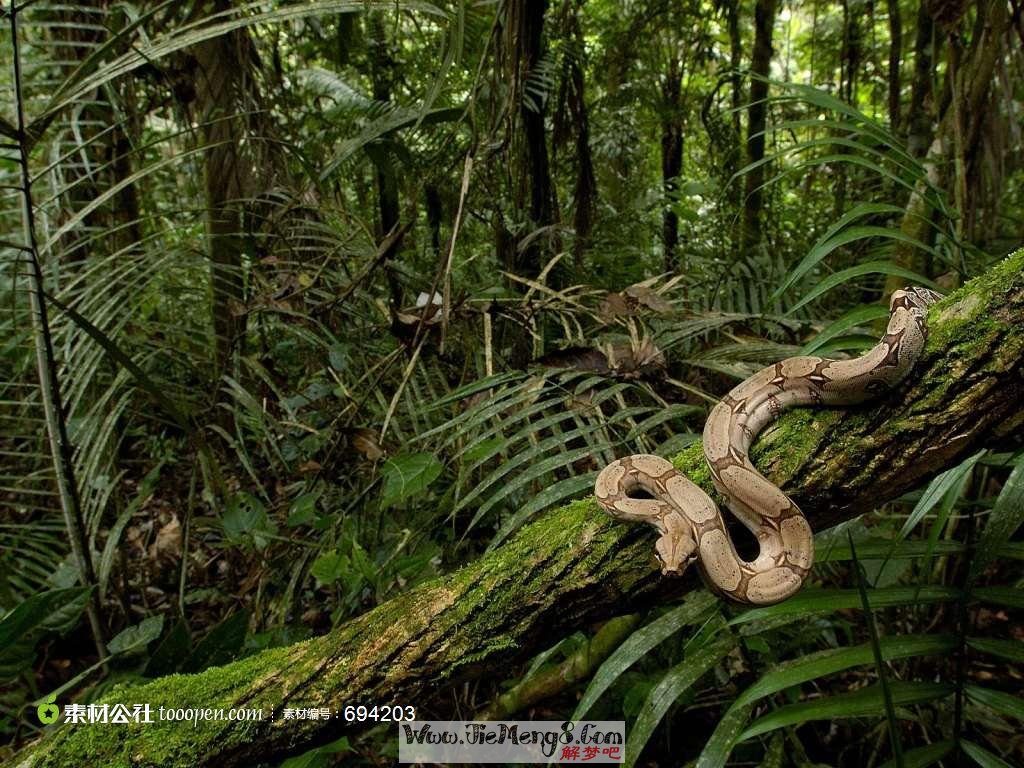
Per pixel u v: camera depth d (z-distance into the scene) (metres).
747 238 7.20
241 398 3.66
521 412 2.70
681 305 4.55
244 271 4.02
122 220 5.54
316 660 2.17
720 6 8.57
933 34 4.97
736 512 2.03
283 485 4.95
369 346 4.38
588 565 1.99
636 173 10.25
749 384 2.04
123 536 3.94
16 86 2.85
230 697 2.18
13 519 4.26
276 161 4.66
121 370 3.62
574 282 5.04
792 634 3.18
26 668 2.85
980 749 1.85
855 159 2.49
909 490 1.91
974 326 1.67
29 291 3.06
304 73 6.92
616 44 9.05
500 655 2.10
